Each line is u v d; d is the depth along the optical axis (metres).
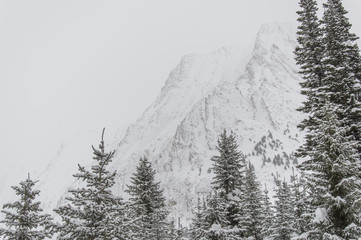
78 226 13.30
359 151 20.80
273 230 33.56
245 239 24.73
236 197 25.25
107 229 13.45
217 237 20.94
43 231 13.84
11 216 13.83
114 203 14.62
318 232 16.14
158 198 28.70
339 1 24.47
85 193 14.31
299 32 25.53
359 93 22.48
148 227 26.30
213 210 21.62
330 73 22.22
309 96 23.55
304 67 24.56
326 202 15.60
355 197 14.90
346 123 21.17
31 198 14.50
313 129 22.39
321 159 16.97
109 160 14.73
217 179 26.42
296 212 27.80
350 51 23.23
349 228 14.70
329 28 23.86
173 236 28.67
